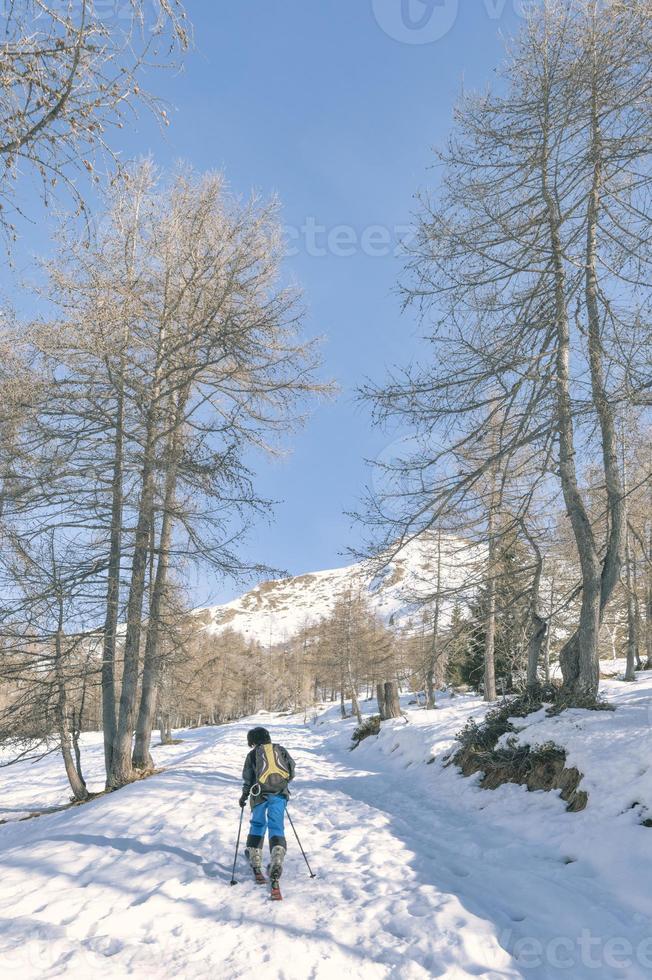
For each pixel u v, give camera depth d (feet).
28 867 21.01
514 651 50.31
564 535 45.24
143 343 45.29
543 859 20.35
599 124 34.35
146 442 43.78
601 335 32.58
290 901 17.15
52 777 72.54
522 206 35.83
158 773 46.06
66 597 39.83
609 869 18.28
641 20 30.76
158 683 52.80
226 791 34.58
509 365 32.68
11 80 11.78
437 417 33.78
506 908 16.34
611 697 43.60
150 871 19.58
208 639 173.88
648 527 64.54
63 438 41.50
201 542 43.73
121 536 42.88
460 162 35.94
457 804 30.76
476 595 38.83
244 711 268.00
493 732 35.42
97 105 12.34
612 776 23.00
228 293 42.98
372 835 24.45
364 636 126.72
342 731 85.15
